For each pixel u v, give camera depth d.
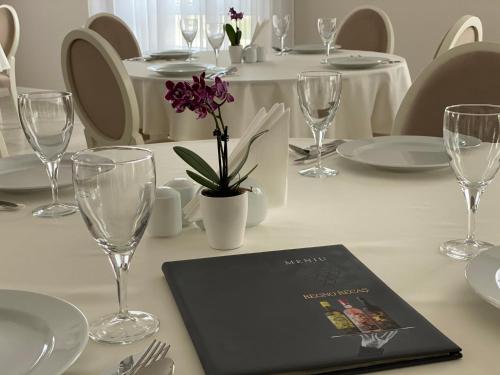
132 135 2.46
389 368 0.63
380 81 2.72
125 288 0.73
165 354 0.64
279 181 1.07
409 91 1.87
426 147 1.41
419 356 0.64
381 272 0.85
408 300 0.77
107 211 0.66
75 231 1.03
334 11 5.54
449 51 1.84
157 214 0.97
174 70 2.65
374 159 1.35
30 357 0.64
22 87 6.95
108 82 2.49
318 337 0.67
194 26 3.38
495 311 0.74
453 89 1.82
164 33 5.62
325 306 0.73
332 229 1.01
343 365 0.62
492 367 0.63
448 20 4.89
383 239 0.97
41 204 1.17
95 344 0.69
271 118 1.05
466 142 0.87
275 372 0.61
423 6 4.98
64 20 6.33
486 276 0.77
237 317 0.71
